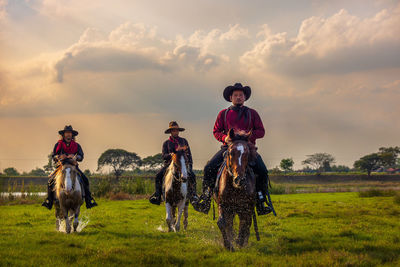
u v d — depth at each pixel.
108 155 96.81
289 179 84.50
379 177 88.62
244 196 6.63
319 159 151.12
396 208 15.27
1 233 9.00
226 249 6.90
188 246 7.39
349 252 6.65
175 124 10.84
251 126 7.62
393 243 7.58
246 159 6.30
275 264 5.79
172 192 9.69
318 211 14.19
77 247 7.34
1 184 24.73
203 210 7.81
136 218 12.60
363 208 15.17
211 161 7.59
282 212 14.25
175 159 9.57
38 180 49.84
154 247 7.28
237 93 7.76
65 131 10.11
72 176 9.20
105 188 25.39
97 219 12.25
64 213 9.25
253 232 9.31
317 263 5.77
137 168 99.88
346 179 86.75
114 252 6.55
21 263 5.83
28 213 14.34
